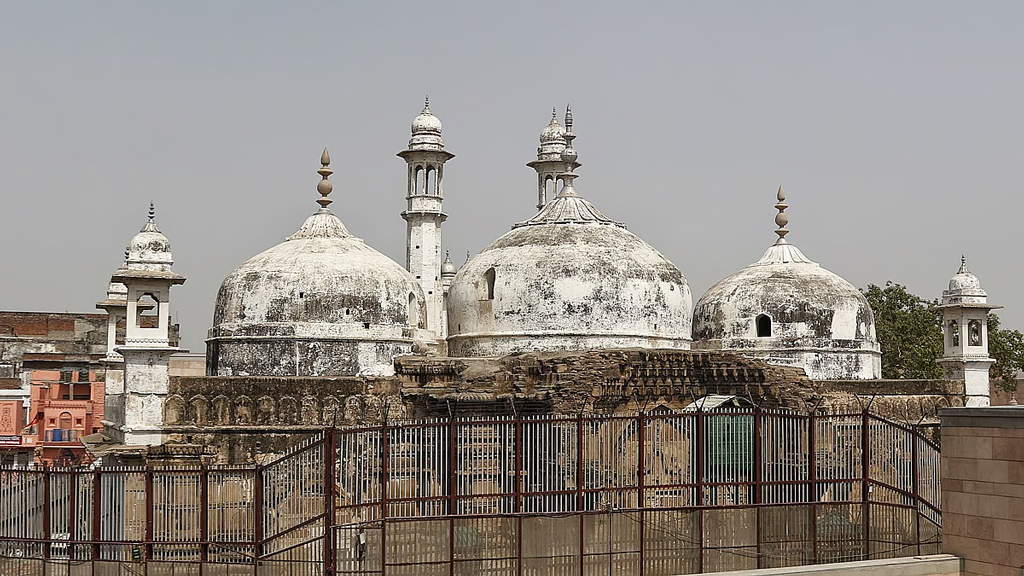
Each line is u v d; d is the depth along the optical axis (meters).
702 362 30.75
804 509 22.00
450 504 20.62
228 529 21.55
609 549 20.98
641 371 30.30
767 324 42.19
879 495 22.91
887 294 58.25
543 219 37.47
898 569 19.11
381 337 35.91
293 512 21.08
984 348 40.34
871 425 23.08
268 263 36.59
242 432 29.77
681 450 22.20
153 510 21.25
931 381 38.12
